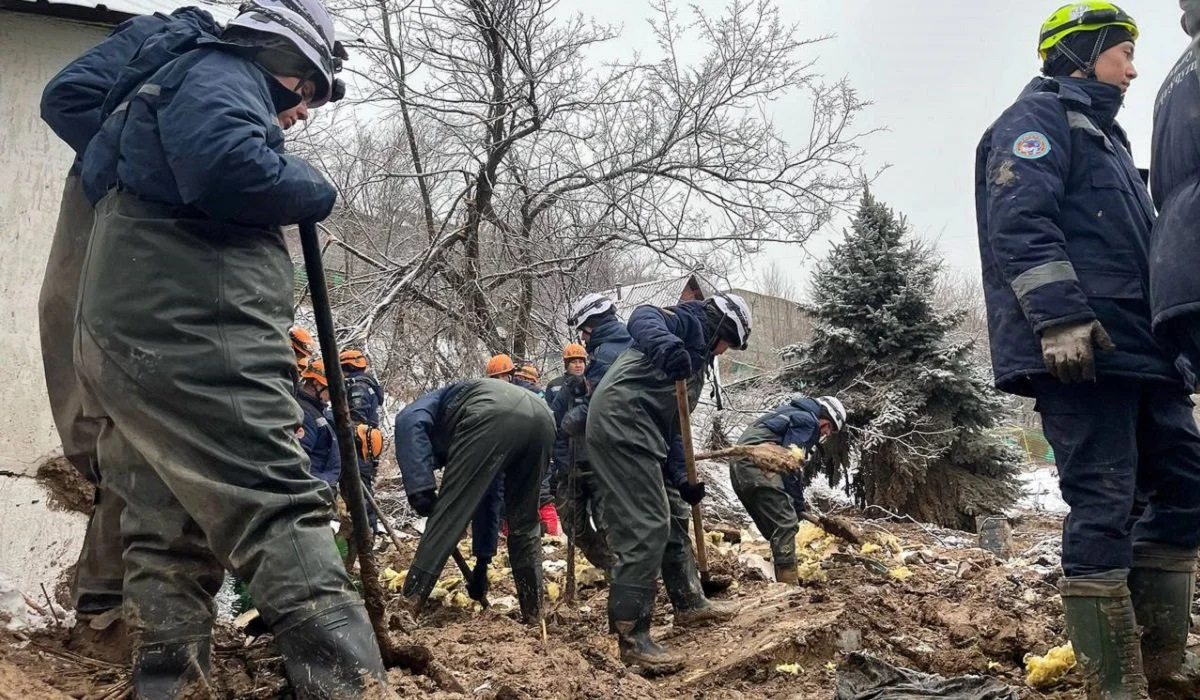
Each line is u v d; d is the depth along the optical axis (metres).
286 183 2.53
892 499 14.66
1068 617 3.25
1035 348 3.29
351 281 11.98
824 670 4.37
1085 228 3.28
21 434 3.85
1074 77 3.47
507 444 4.88
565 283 13.30
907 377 14.97
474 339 12.30
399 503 9.85
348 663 2.47
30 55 4.09
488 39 12.30
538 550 5.23
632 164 13.52
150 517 2.63
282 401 2.62
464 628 4.80
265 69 2.79
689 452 4.95
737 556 7.95
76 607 3.21
